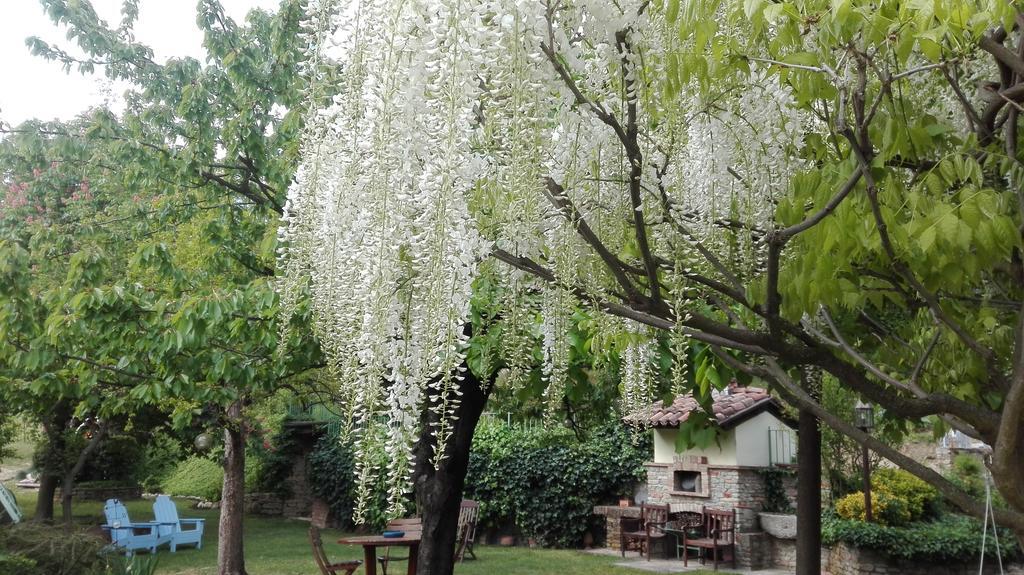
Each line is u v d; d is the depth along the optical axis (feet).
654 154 8.37
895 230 7.06
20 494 68.85
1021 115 8.57
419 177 6.54
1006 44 9.09
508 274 9.43
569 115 7.62
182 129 25.21
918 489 35.99
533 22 6.43
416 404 6.77
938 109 10.02
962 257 7.58
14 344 18.88
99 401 24.54
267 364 18.35
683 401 38.70
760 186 8.61
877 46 6.82
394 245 6.70
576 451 43.09
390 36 6.52
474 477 45.70
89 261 18.75
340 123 8.00
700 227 8.94
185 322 16.65
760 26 6.43
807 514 13.58
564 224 8.07
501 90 6.91
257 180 24.61
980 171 6.93
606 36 6.93
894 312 13.85
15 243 17.97
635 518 39.93
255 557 40.14
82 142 26.16
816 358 8.52
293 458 57.88
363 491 6.43
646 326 10.62
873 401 8.72
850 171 7.58
